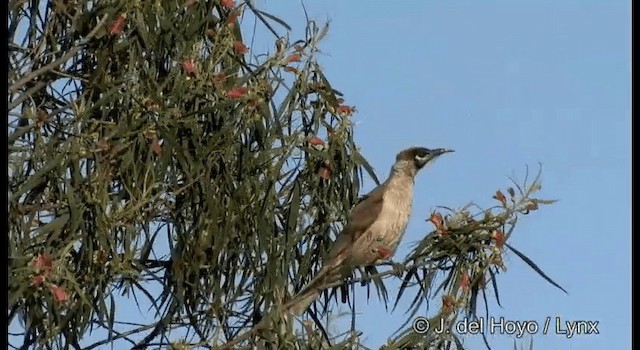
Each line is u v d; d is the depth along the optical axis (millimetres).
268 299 12633
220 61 12758
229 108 12500
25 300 11445
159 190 12414
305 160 12938
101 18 12633
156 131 12234
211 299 12695
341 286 13359
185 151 12328
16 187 12023
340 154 12898
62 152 11891
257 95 12500
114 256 11938
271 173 12648
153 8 12633
